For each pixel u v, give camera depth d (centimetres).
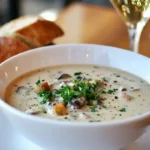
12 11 128
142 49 61
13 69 45
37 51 48
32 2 150
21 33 56
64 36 64
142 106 41
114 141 35
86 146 35
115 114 39
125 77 47
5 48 52
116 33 66
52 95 42
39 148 39
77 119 38
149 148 39
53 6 146
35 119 33
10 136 40
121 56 48
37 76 47
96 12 74
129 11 53
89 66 49
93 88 43
